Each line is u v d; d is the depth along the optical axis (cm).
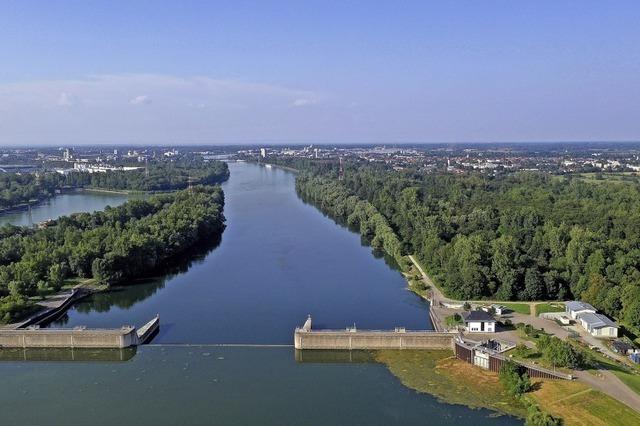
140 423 17188
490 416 17225
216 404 18288
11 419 17475
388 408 17850
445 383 19538
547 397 17562
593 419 16175
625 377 18225
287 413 17650
